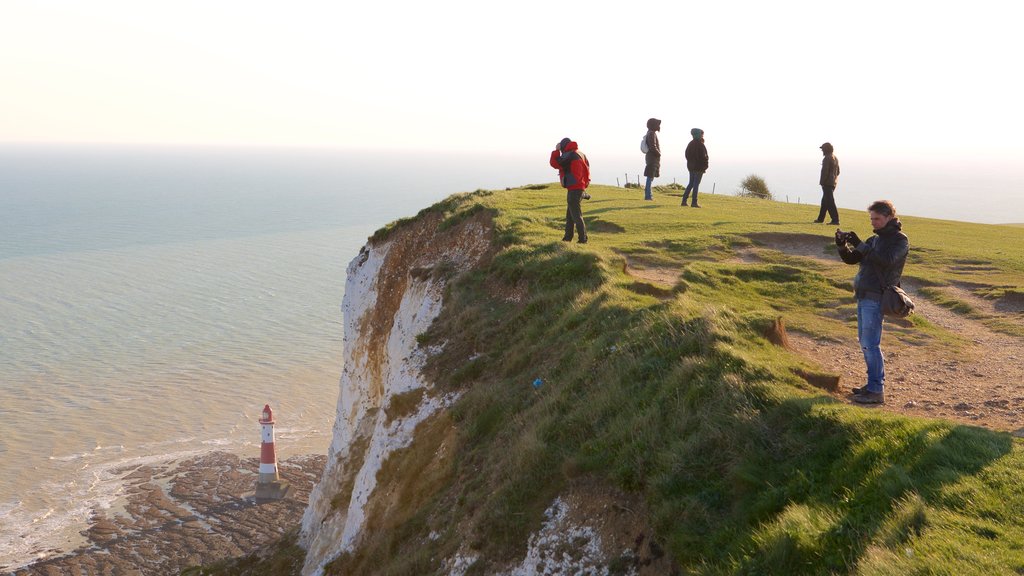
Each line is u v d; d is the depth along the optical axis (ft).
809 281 56.75
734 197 120.06
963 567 19.47
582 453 33.86
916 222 102.73
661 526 27.50
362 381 83.20
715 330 37.06
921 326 48.67
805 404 29.37
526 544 32.42
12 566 154.51
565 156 63.10
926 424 26.94
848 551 22.36
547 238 67.92
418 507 43.80
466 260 73.41
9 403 286.25
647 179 100.68
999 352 42.73
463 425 46.50
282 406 283.79
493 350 53.93
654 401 33.65
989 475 23.57
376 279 86.74
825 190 81.82
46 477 211.41
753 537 24.63
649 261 63.21
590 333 45.39
